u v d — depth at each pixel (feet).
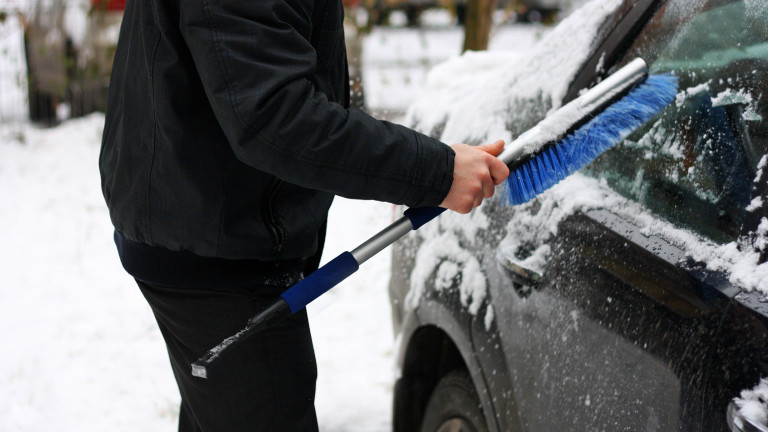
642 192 5.01
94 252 17.08
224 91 4.23
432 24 35.35
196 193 4.85
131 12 5.25
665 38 5.51
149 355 12.17
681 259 4.34
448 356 7.61
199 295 5.23
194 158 4.80
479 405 6.44
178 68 4.66
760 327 3.70
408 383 7.95
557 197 5.67
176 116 4.72
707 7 5.21
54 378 11.39
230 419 5.49
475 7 19.31
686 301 4.16
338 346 12.38
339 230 17.60
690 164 4.70
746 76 4.57
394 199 4.57
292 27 4.39
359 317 13.42
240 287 5.21
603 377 4.60
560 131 5.00
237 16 4.23
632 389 4.35
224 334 5.29
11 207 20.34
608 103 5.03
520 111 6.84
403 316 8.11
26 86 29.09
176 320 5.37
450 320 6.77
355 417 10.16
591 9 6.49
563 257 5.31
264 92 4.19
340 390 10.91
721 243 4.22
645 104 5.03
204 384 5.45
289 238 5.15
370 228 17.56
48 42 28.25
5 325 13.38
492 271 6.25
